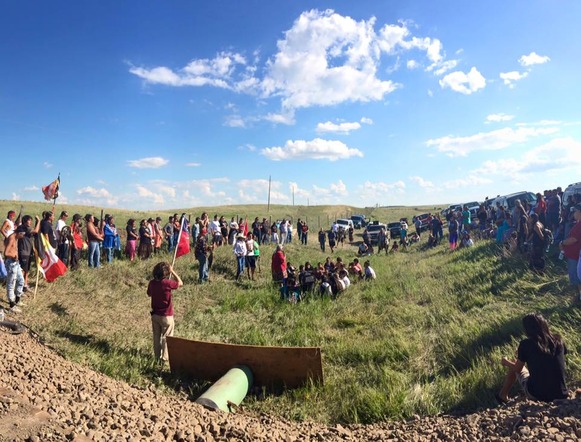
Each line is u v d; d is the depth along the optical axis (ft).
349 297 43.24
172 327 25.18
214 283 47.39
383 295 42.06
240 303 40.09
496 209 75.20
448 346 25.62
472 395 19.04
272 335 31.71
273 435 16.56
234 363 22.85
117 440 12.51
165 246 61.87
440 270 49.01
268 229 82.07
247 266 52.75
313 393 21.61
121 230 74.18
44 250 32.42
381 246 85.56
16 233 28.40
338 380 23.21
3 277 31.71
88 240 44.91
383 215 234.38
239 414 19.52
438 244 84.07
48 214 35.86
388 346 27.14
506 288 35.24
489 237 67.62
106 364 22.07
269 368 22.57
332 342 29.55
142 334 28.89
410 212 252.83
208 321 34.35
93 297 35.29
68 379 17.54
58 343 23.50
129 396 17.80
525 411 15.40
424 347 26.63
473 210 111.75
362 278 52.75
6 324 23.44
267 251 69.05
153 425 14.78
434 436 15.80
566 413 14.43
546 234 37.88
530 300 31.45
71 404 14.74
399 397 19.85
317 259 70.18
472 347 24.91
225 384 20.57
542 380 16.26
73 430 12.34
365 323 33.99
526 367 18.12
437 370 23.36
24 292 32.73
